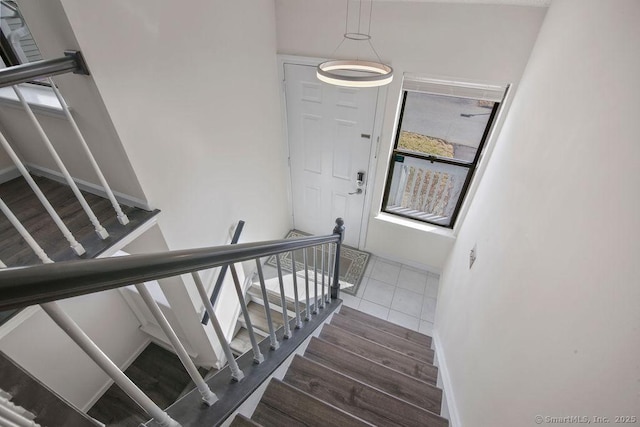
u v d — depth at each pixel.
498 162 2.34
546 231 1.21
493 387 1.37
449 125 2.88
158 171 1.90
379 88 2.82
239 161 2.75
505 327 1.39
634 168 0.77
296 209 4.13
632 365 0.64
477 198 2.78
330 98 3.06
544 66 1.79
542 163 1.43
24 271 0.46
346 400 1.66
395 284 3.67
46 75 1.27
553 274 1.07
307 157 3.57
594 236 0.88
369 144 3.19
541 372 1.00
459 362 1.98
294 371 1.73
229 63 2.34
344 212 3.85
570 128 1.23
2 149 2.02
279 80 3.11
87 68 1.41
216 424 1.07
